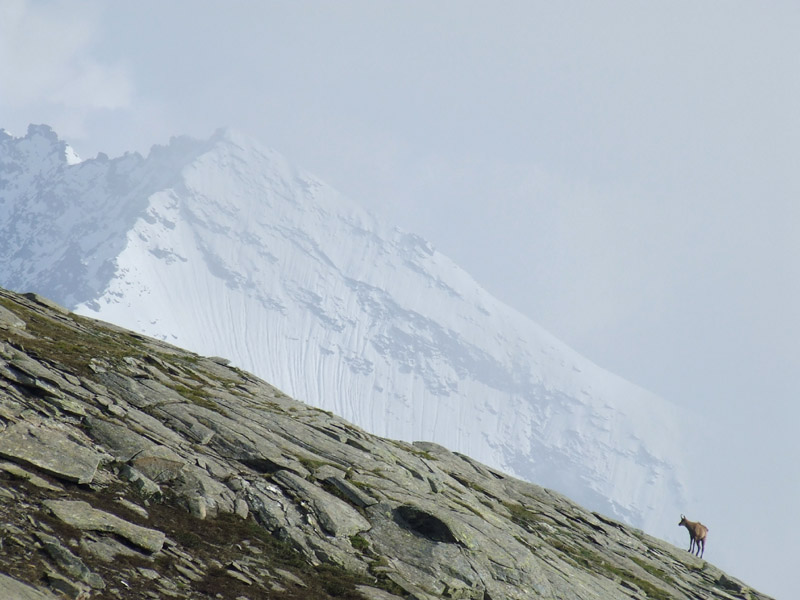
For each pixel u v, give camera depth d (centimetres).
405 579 2409
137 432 2584
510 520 3694
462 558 2639
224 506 2389
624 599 3145
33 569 1622
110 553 1841
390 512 2778
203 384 3681
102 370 3056
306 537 2405
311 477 2833
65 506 1936
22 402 2381
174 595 1786
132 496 2212
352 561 2386
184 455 2575
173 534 2100
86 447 2280
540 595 2706
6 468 1981
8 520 1761
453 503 3247
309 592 2086
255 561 2148
